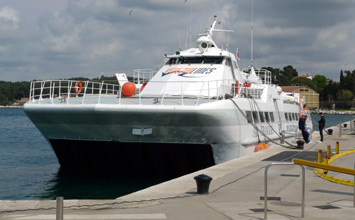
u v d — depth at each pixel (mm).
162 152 18719
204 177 10062
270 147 21828
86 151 19797
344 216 7910
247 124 20172
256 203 9109
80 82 19125
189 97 19812
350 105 171750
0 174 20219
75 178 19047
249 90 21531
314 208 8602
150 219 7668
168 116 16734
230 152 19125
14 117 113625
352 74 174750
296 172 13711
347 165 15547
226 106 17766
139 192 10461
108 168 20031
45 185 17656
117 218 7715
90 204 8773
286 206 8820
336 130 41750
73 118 17938
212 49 22859
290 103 30531
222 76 21234
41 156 27859
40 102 19000
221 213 8148
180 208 8586
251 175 13086
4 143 37562
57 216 5941
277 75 171000
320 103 181750
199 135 17641
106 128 17906
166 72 22234
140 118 17031
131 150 18891
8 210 8211
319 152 13453
